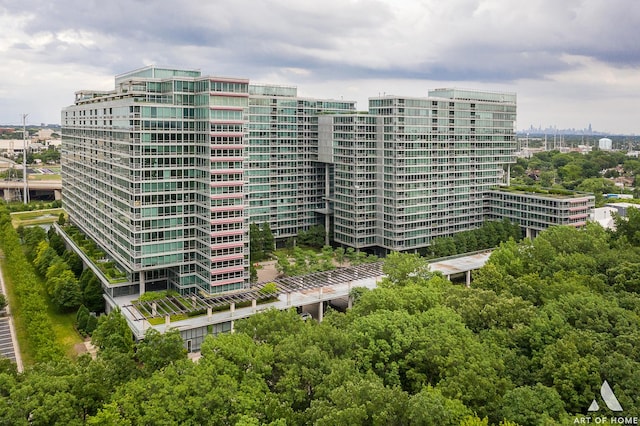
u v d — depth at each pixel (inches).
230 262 6432.1
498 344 4042.8
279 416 3159.5
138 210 6215.6
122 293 6599.4
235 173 6363.2
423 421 2866.6
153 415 2984.7
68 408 3009.4
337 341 3880.4
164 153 6318.9
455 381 3400.6
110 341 4717.0
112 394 3265.3
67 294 6422.2
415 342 3868.1
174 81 6343.5
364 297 4753.9
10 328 5959.6
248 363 3663.9
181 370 3523.6
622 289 5108.3
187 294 6633.9
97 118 7583.7
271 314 4367.6
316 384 3442.4
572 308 4370.1
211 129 6161.4
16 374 3420.3
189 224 6599.4
